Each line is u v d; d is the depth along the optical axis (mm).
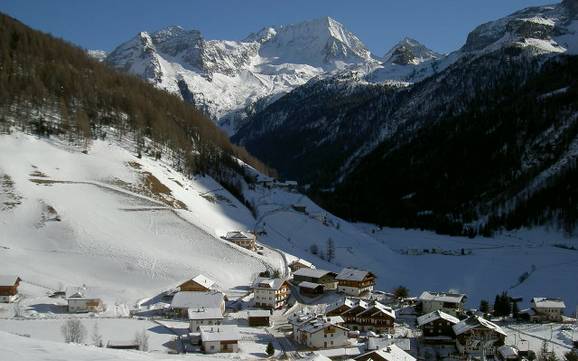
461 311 139375
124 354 66312
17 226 161625
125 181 198750
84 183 190500
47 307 127062
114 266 152750
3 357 54969
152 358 66312
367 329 124250
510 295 175375
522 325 133375
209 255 169750
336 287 158500
